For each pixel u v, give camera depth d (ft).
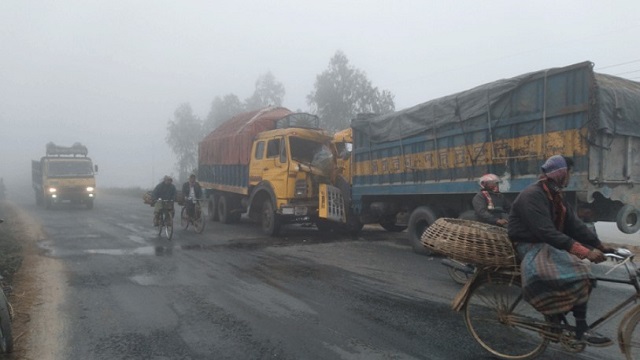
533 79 26.37
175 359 14.34
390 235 43.70
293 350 15.05
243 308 19.57
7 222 50.75
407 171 35.19
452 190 31.35
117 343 15.67
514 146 27.43
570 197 25.02
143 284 23.72
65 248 35.04
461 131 30.53
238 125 52.75
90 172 79.82
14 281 24.16
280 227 42.78
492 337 14.85
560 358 14.32
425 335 16.33
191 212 45.42
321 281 24.41
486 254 13.84
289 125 46.19
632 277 12.22
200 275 25.82
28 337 16.25
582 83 24.04
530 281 12.69
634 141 25.52
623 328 12.36
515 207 13.29
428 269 27.48
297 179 42.16
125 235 42.75
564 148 24.89
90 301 20.59
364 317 18.33
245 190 48.57
